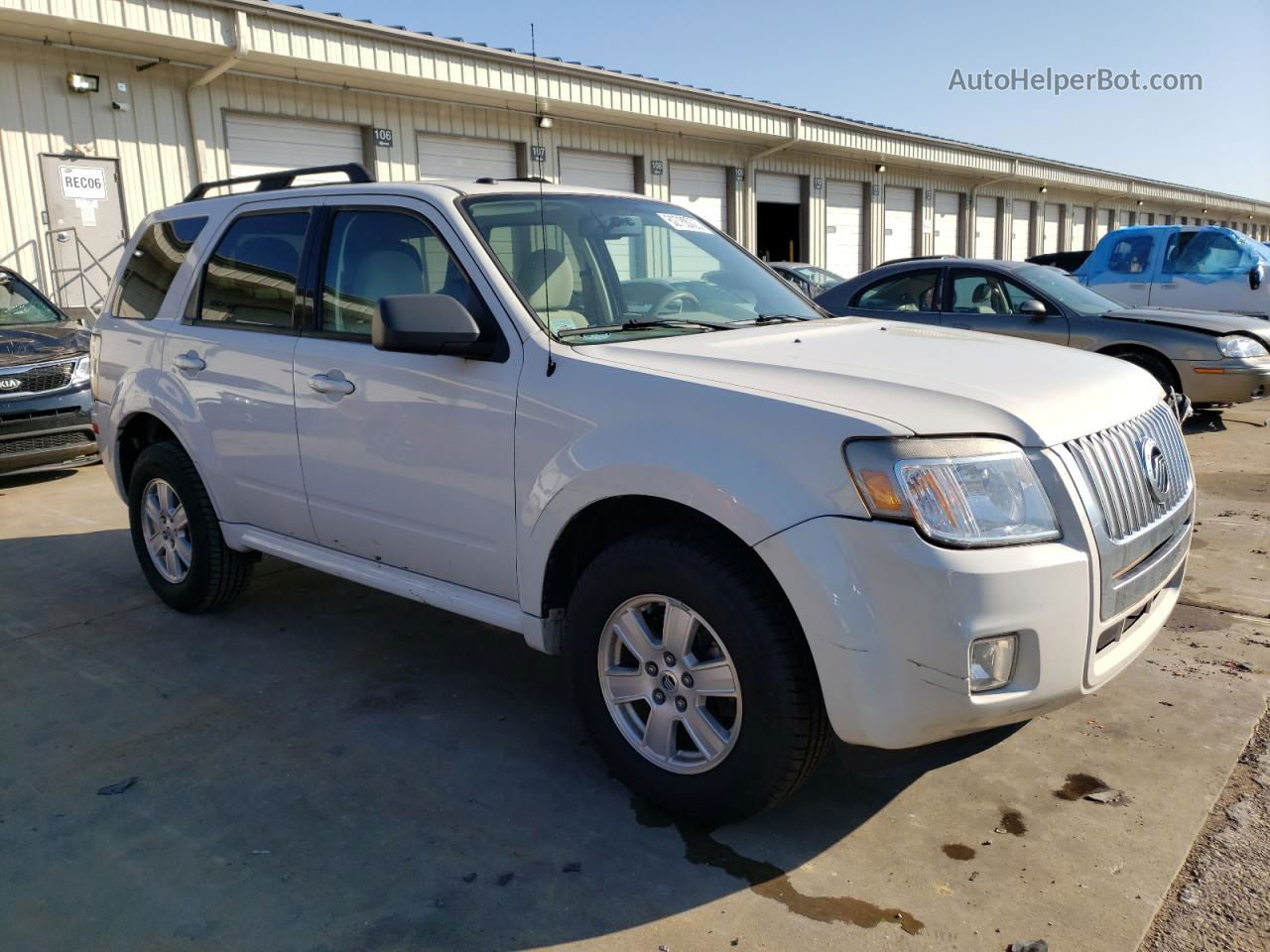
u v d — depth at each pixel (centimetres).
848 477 239
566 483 289
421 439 333
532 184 380
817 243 2405
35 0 1049
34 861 276
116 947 240
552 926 246
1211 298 1084
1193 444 820
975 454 240
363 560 377
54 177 1208
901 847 276
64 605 489
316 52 1300
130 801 306
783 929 242
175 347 439
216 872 269
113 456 490
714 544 267
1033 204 3331
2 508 697
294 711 368
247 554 454
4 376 715
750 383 271
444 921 248
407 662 412
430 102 1574
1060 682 245
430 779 317
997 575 232
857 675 239
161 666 411
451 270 336
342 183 390
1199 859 266
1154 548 279
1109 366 315
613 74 1677
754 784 265
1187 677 378
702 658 279
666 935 241
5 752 340
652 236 392
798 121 2081
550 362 302
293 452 384
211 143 1340
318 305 380
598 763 328
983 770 316
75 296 1241
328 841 283
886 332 355
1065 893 253
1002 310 837
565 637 308
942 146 2581
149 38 1163
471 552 329
